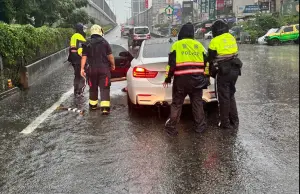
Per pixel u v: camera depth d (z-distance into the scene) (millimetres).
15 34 10859
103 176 4461
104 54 7516
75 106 8383
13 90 10445
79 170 4664
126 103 8578
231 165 4688
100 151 5332
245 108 7832
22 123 7020
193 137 5859
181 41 5824
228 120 6293
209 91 6848
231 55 6074
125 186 4172
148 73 6773
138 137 5938
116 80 9570
